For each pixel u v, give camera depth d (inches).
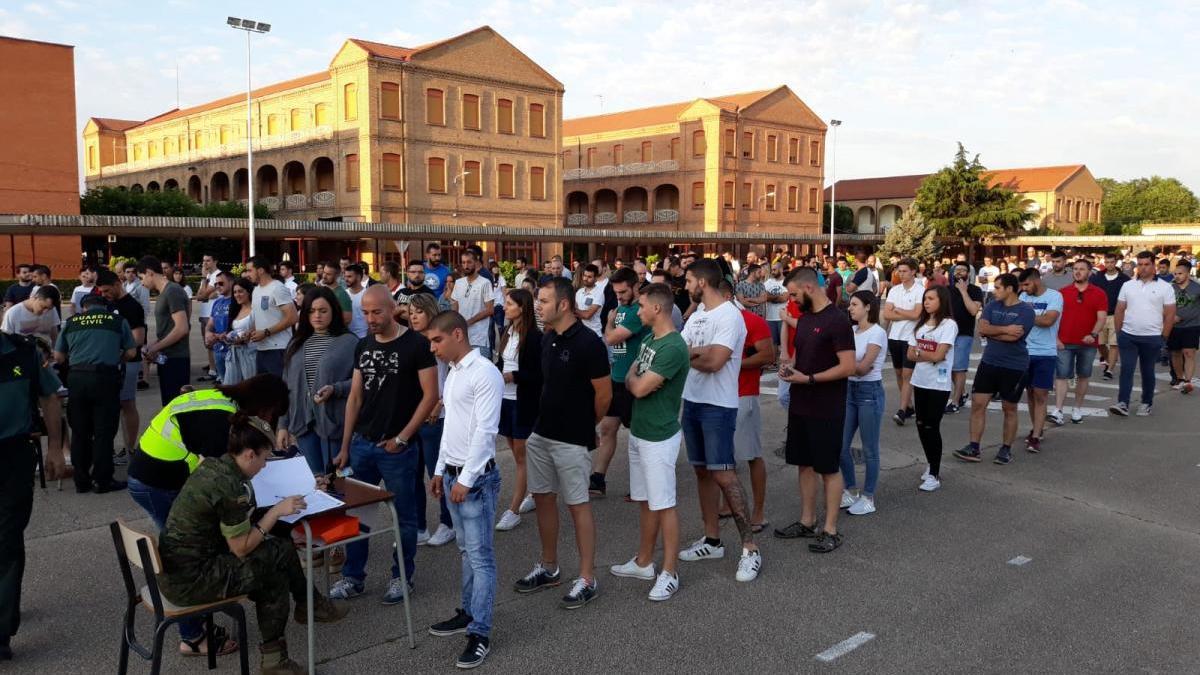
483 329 408.5
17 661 175.6
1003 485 308.2
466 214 1712.6
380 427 206.4
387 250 1608.0
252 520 166.7
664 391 204.7
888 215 3002.0
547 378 202.8
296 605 175.6
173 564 154.7
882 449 362.6
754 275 528.7
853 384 273.0
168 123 2139.5
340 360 232.7
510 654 178.2
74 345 282.2
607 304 398.9
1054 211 2898.6
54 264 1432.1
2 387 175.2
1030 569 227.0
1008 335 322.7
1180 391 505.4
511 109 1776.6
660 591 206.1
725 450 220.5
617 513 275.3
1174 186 4424.2
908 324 406.3
